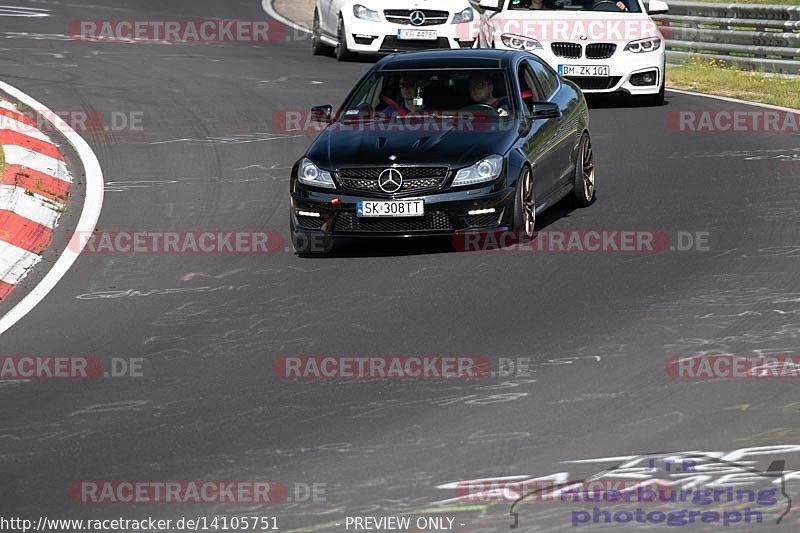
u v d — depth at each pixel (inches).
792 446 866.8
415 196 1433.3
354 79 2743.6
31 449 921.5
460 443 893.2
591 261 1391.5
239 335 1182.9
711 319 1165.1
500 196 1444.4
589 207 1672.0
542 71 1694.1
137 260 1480.1
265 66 2935.5
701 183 1779.0
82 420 977.5
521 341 1125.1
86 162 1978.3
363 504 799.7
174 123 2267.5
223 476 853.8
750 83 2805.1
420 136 1491.1
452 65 1605.6
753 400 955.3
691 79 2903.5
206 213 1695.4
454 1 3078.2
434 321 1197.1
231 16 3934.5
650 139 2123.5
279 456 884.0
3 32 3312.0
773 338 1103.0
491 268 1380.4
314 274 1395.2
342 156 1472.7
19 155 1897.1
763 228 1507.1
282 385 1035.3
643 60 2458.2
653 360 1056.8
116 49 3120.1
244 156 2030.0
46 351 1162.6
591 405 958.4
